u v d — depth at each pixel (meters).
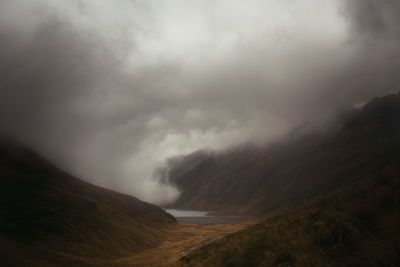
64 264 101.62
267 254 43.19
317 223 50.50
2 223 134.00
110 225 184.50
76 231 155.50
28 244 118.56
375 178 65.56
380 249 40.44
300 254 42.22
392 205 51.22
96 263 108.88
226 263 43.91
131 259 124.75
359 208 53.06
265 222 61.25
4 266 82.94
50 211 167.25
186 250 148.50
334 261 40.69
